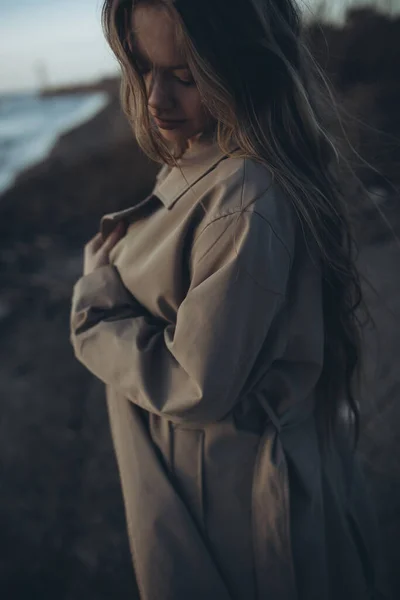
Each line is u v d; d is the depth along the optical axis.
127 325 1.05
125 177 9.74
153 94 0.90
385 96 4.91
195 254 0.94
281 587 1.03
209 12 0.81
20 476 2.88
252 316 0.89
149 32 0.85
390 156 1.29
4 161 22.39
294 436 1.09
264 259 0.87
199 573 1.02
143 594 1.07
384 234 4.02
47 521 2.52
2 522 2.55
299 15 1.00
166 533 1.03
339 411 1.20
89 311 1.09
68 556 2.29
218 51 0.83
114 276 1.11
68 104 68.81
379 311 3.32
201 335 0.89
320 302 1.01
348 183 1.25
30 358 4.25
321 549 1.07
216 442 1.03
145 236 1.06
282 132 0.96
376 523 1.33
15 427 3.35
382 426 2.38
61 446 3.09
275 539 1.02
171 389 0.97
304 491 1.06
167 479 1.05
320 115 1.07
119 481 2.71
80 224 8.45
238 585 1.05
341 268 1.02
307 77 1.03
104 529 2.41
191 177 0.99
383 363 2.82
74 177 10.98
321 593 1.07
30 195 10.74
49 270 6.23
